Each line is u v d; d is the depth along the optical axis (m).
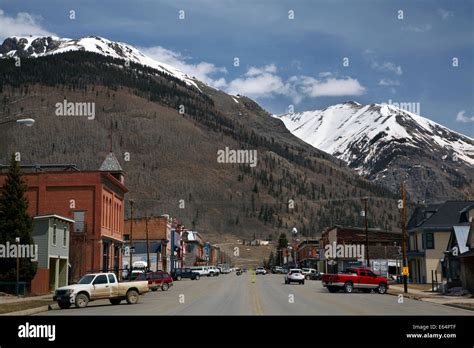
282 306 30.41
